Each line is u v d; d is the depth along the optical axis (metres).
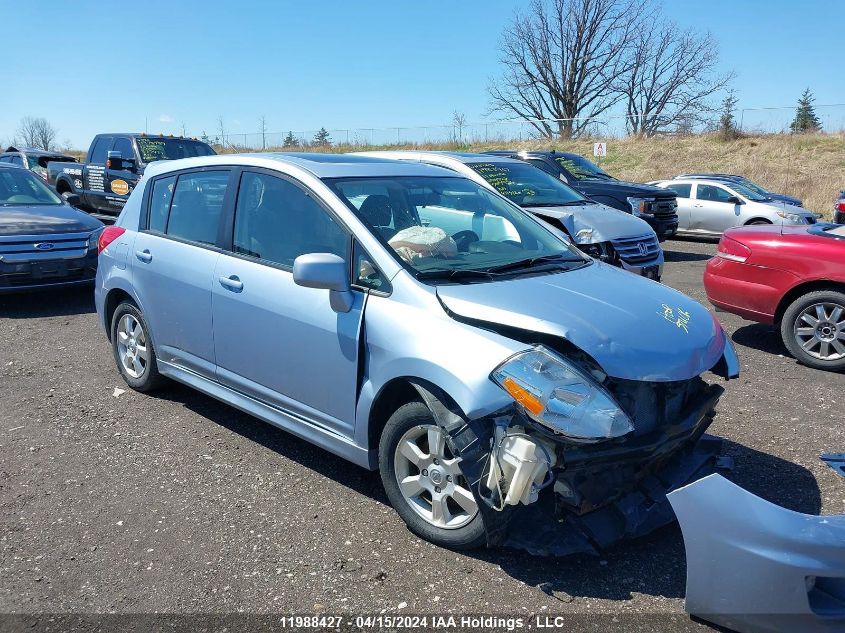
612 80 49.06
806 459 4.37
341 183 4.01
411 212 4.13
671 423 3.27
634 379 3.08
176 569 3.19
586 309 3.32
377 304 3.48
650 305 3.56
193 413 5.04
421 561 3.26
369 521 3.61
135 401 5.25
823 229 6.48
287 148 34.75
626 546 3.41
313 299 3.74
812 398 5.49
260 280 4.04
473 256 3.91
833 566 2.56
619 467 3.11
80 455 4.35
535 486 2.94
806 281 6.21
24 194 9.11
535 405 2.88
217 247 4.43
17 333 7.19
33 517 3.62
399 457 3.46
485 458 3.04
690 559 2.80
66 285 8.18
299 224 4.00
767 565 2.64
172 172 4.99
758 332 7.59
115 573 3.15
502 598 3.00
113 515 3.65
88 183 15.32
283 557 3.29
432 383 3.20
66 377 5.80
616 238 8.55
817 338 6.21
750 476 4.13
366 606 2.95
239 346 4.21
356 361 3.52
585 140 33.88
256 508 3.73
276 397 4.05
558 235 4.63
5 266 7.72
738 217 15.62
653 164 28.72
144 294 4.97
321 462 4.29
